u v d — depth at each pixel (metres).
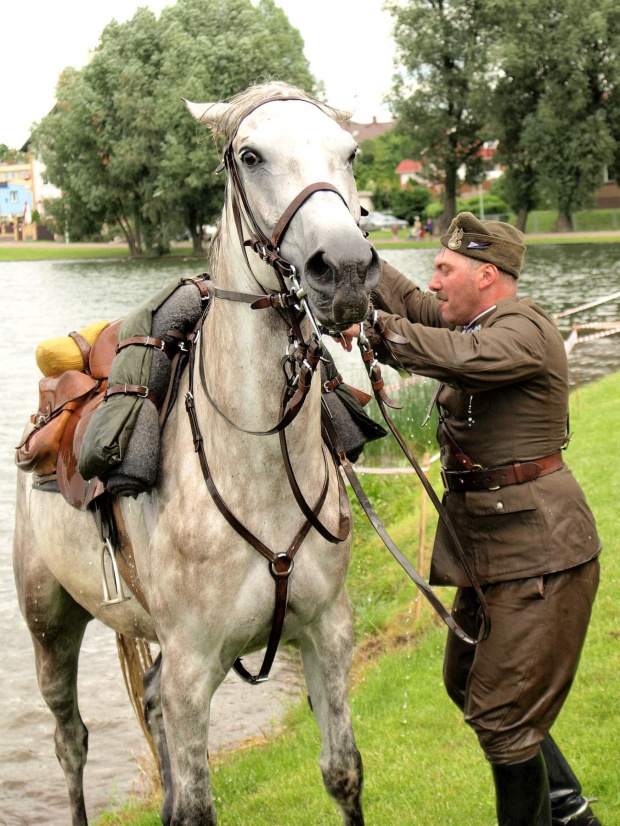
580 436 7.70
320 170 2.21
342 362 13.09
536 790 2.63
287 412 2.40
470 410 2.76
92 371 3.44
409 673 4.58
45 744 4.69
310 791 3.68
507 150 43.06
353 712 4.34
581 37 38.00
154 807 3.93
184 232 46.53
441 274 2.88
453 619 2.86
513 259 2.80
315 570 2.64
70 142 46.28
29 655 5.65
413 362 2.64
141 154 42.94
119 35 45.91
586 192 40.97
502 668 2.63
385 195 65.81
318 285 2.07
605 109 39.84
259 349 2.45
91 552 3.17
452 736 3.85
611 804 3.14
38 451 3.29
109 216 48.81
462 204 51.91
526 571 2.64
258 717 4.78
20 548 3.69
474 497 2.74
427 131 43.94
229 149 2.42
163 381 2.84
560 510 2.66
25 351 16.94
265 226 2.26
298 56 41.91
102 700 5.09
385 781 3.60
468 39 41.81
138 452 2.65
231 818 3.63
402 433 8.31
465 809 3.29
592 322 16.73
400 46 42.62
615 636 4.25
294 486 2.51
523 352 2.62
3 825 4.04
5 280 33.78
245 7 43.53
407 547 6.22
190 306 2.92
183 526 2.58
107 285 30.39
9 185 82.44
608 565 4.96
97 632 6.04
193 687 2.61
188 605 2.58
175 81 40.94
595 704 3.76
